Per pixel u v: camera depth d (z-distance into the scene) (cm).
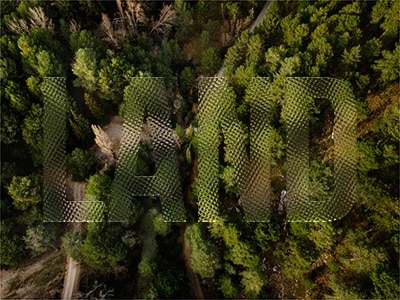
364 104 6769
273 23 7856
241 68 7381
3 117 7375
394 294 5566
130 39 8562
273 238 6519
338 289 5972
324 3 7894
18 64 7944
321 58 6962
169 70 8006
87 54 7412
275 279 6788
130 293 6938
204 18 9006
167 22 8631
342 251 6347
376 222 6275
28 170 7838
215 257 6475
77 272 7106
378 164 6244
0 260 6725
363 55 7294
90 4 8688
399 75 7038
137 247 7175
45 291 6975
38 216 7094
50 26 8281
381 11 7406
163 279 6519
